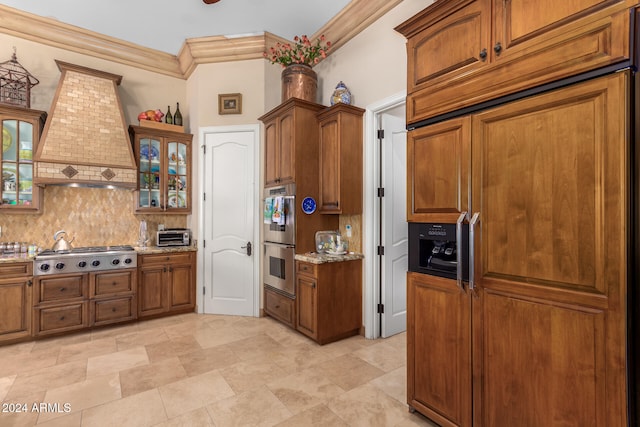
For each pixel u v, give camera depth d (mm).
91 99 3545
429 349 1870
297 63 3441
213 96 4039
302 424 1899
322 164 3391
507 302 1492
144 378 2408
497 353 1529
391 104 2916
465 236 1646
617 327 1159
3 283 2955
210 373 2490
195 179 4113
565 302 1299
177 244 4055
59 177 3287
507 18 1483
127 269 3557
